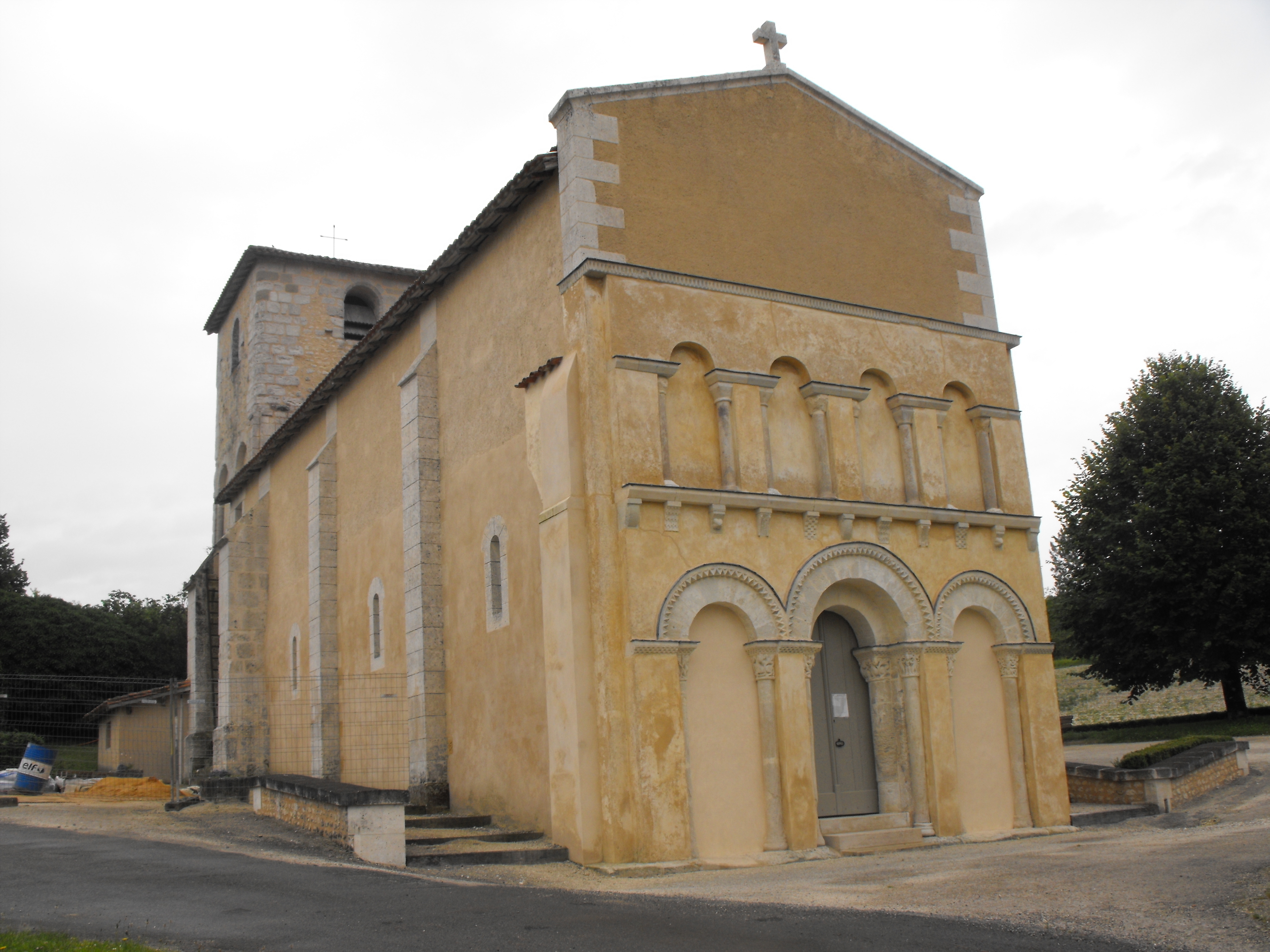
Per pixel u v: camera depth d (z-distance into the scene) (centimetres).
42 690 3419
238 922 883
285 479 2788
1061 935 803
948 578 1596
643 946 793
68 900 961
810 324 1573
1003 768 1597
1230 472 3198
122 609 6719
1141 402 3500
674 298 1455
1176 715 3681
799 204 1628
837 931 841
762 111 1631
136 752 3453
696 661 1375
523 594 1548
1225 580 3111
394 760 1933
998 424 1727
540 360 1545
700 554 1383
